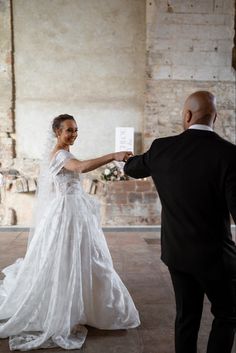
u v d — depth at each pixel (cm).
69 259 228
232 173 143
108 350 218
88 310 237
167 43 680
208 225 151
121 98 698
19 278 250
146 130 694
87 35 686
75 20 683
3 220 676
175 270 165
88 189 668
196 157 150
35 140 695
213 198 149
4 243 509
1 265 398
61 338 220
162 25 675
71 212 234
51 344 219
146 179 668
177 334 169
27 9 675
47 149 254
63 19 681
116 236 568
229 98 695
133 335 237
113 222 668
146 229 626
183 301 167
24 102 689
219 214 152
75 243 229
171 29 677
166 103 690
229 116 698
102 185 669
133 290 325
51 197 246
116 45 690
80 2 680
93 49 689
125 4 682
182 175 152
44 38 682
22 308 228
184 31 678
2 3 665
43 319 227
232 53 703
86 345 222
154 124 693
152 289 328
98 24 685
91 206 252
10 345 216
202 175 148
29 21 677
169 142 162
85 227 236
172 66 685
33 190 675
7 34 671
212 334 160
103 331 241
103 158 212
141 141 707
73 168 224
